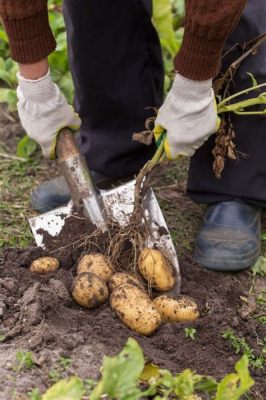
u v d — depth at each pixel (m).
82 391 1.29
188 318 1.59
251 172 1.77
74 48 1.78
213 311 1.63
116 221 1.67
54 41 1.55
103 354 1.46
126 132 1.88
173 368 1.48
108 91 1.82
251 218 1.80
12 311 1.53
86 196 1.65
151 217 1.68
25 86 1.59
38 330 1.47
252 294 1.75
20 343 1.45
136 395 1.26
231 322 1.62
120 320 1.55
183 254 1.81
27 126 1.64
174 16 2.47
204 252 1.78
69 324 1.53
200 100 1.52
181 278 1.74
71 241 1.67
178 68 1.48
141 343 1.52
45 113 1.61
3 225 1.91
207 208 1.84
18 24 1.49
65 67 2.24
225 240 1.77
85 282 1.57
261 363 1.56
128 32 1.76
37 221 1.70
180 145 1.57
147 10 1.74
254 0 1.66
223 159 1.71
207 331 1.58
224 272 1.79
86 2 1.71
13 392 1.36
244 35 1.67
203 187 1.81
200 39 1.42
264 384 1.52
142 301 1.54
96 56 1.78
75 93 1.88
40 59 1.54
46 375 1.40
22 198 2.01
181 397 1.34
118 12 1.73
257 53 1.69
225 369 1.52
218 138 1.69
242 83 1.71
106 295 1.58
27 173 2.11
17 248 1.73
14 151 2.20
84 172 1.66
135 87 1.82
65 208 1.69
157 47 1.81
